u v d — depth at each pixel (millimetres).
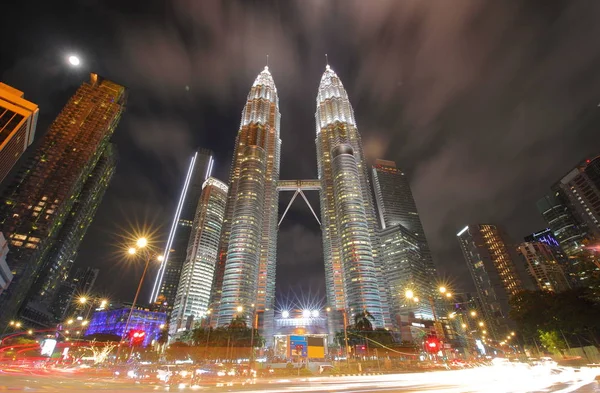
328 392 22141
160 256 35156
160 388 25281
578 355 71312
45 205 173000
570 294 80938
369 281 189000
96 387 24562
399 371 60250
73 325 143750
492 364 73812
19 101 121375
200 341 121188
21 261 152125
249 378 43062
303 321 195750
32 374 36594
